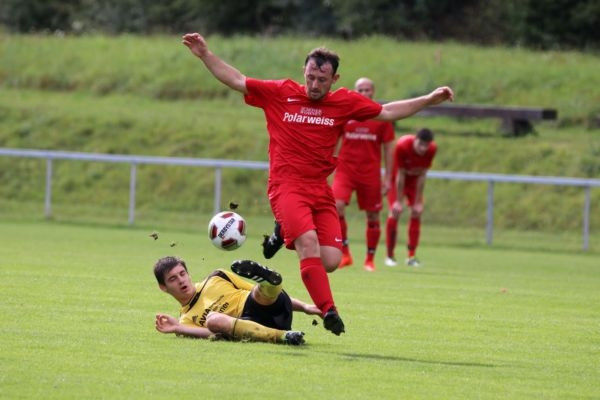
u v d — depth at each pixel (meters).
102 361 18.80
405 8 120.19
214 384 17.11
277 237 22.42
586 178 69.06
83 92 96.00
